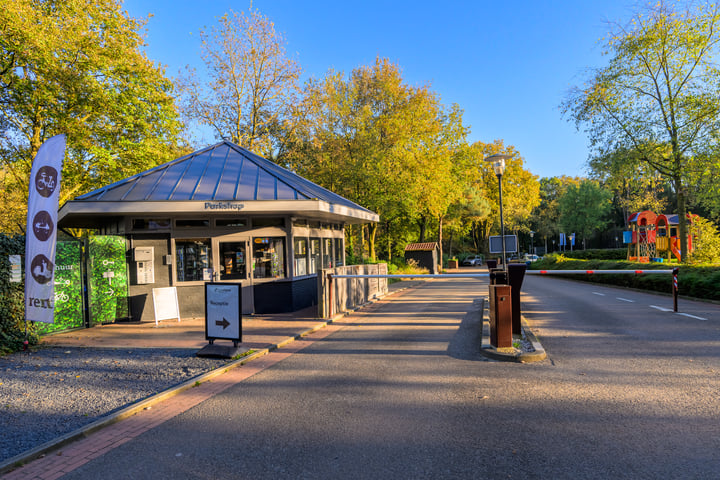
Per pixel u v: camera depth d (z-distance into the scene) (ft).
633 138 70.54
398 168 97.09
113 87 61.52
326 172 97.40
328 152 95.50
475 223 216.54
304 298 43.98
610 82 70.90
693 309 40.32
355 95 100.94
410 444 13.28
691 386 17.84
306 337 31.09
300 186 40.96
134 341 29.48
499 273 29.96
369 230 114.01
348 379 20.47
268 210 36.14
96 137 64.80
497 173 32.58
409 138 100.27
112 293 37.06
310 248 46.16
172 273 38.78
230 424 15.30
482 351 24.63
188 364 23.11
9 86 55.31
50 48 50.34
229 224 39.93
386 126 97.60
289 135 87.66
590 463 11.69
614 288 69.87
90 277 35.37
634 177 73.77
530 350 24.09
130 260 38.37
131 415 16.34
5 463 12.16
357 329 34.01
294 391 18.89
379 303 52.42
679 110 66.74
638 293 59.93
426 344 27.68
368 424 14.96
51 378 20.72
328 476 11.44
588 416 15.03
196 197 35.96
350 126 99.09
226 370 22.35
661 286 56.39
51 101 56.13
